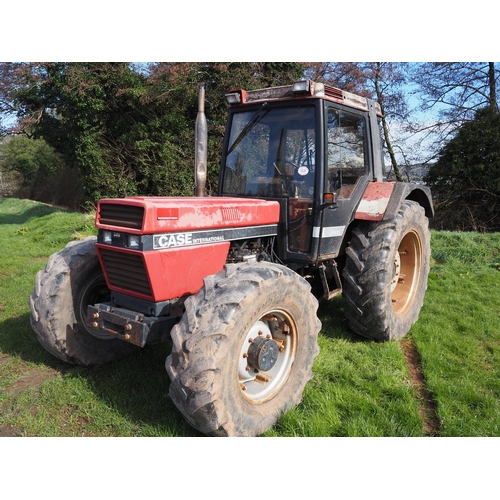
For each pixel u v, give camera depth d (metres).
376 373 3.52
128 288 2.96
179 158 14.13
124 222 2.80
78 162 14.70
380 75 17.56
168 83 13.66
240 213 3.27
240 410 2.61
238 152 4.03
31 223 13.38
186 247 2.90
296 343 3.03
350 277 3.98
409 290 4.60
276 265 3.03
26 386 3.41
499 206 13.60
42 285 3.46
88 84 13.45
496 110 14.62
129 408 3.07
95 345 3.62
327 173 3.63
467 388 3.29
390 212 3.95
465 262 7.12
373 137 4.31
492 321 4.66
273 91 3.77
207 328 2.47
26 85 15.16
